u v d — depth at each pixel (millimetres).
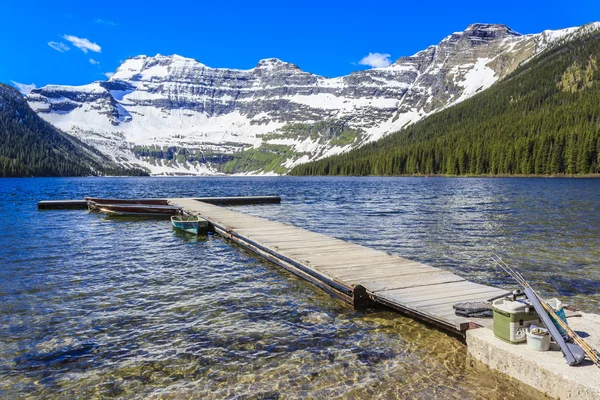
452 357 10523
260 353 10938
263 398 8828
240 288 16734
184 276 18625
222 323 13016
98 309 14266
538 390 8484
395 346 11266
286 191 97875
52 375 9859
